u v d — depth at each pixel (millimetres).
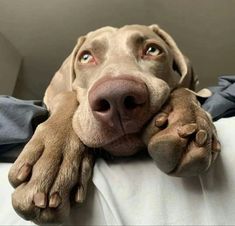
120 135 177
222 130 203
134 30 253
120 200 176
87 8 512
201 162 158
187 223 170
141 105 172
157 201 174
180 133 159
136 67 211
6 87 556
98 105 168
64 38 562
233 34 542
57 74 292
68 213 164
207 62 593
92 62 248
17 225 178
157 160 164
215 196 174
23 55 597
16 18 530
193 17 519
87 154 187
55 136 184
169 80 252
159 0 496
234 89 288
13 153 232
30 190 159
